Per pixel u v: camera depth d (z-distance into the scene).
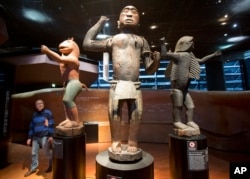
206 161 2.45
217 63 8.15
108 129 5.32
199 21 5.04
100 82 9.39
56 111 5.28
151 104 5.31
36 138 3.27
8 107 3.70
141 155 2.37
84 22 4.92
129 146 2.37
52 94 5.35
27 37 5.56
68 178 2.42
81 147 2.56
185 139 2.47
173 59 2.77
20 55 5.55
